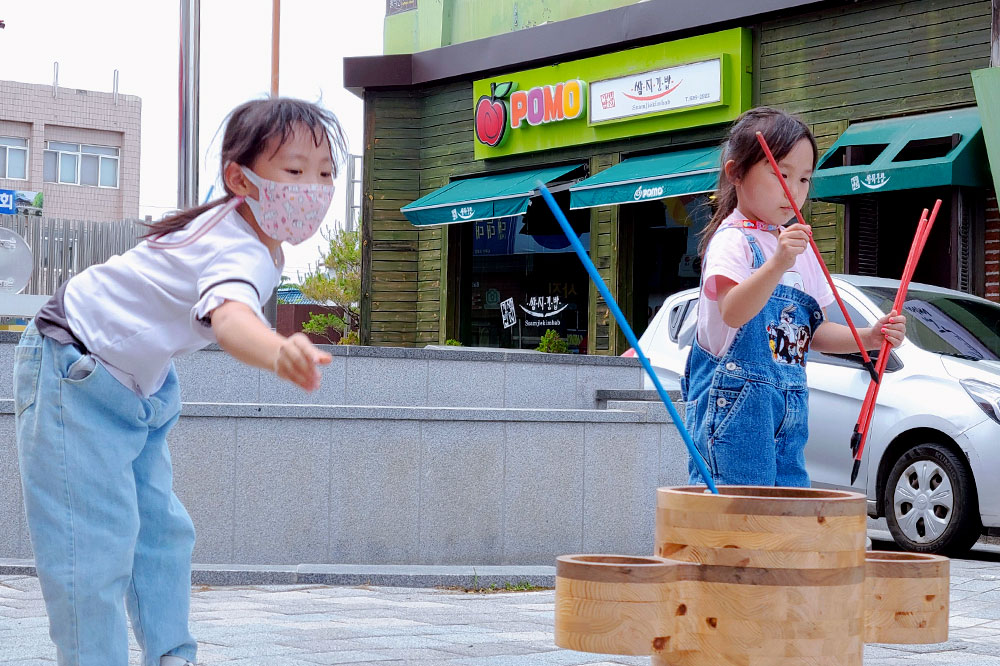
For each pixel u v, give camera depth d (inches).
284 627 185.6
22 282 410.3
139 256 106.9
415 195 730.2
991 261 490.0
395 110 730.8
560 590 79.6
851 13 541.0
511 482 263.7
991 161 465.4
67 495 107.5
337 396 320.2
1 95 2180.1
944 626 91.0
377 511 256.8
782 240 113.8
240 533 251.6
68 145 2245.3
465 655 162.2
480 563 260.8
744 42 573.6
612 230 632.4
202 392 306.7
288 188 102.0
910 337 323.0
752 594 79.6
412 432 258.8
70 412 107.6
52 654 157.2
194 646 121.2
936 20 511.2
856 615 82.5
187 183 474.0
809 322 133.2
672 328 378.9
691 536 81.7
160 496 118.3
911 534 311.7
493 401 339.3
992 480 295.7
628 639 77.3
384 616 201.6
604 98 625.9
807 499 80.5
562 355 350.0
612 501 271.1
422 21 735.7
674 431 278.4
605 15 624.1
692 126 593.3
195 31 475.5
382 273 729.0
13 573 239.3
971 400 302.2
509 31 691.4
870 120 533.3
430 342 717.9
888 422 315.3
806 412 132.6
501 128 671.1
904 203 520.1
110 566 108.6
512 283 683.4
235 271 96.6
